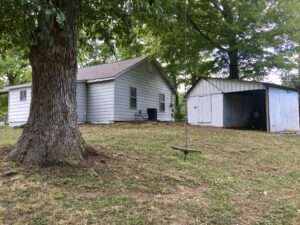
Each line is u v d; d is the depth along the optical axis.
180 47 19.11
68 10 6.02
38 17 5.43
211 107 18.88
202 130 13.38
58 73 5.91
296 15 18.77
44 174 5.20
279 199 5.48
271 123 16.58
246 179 6.59
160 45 19.41
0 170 5.27
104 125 15.14
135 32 10.31
